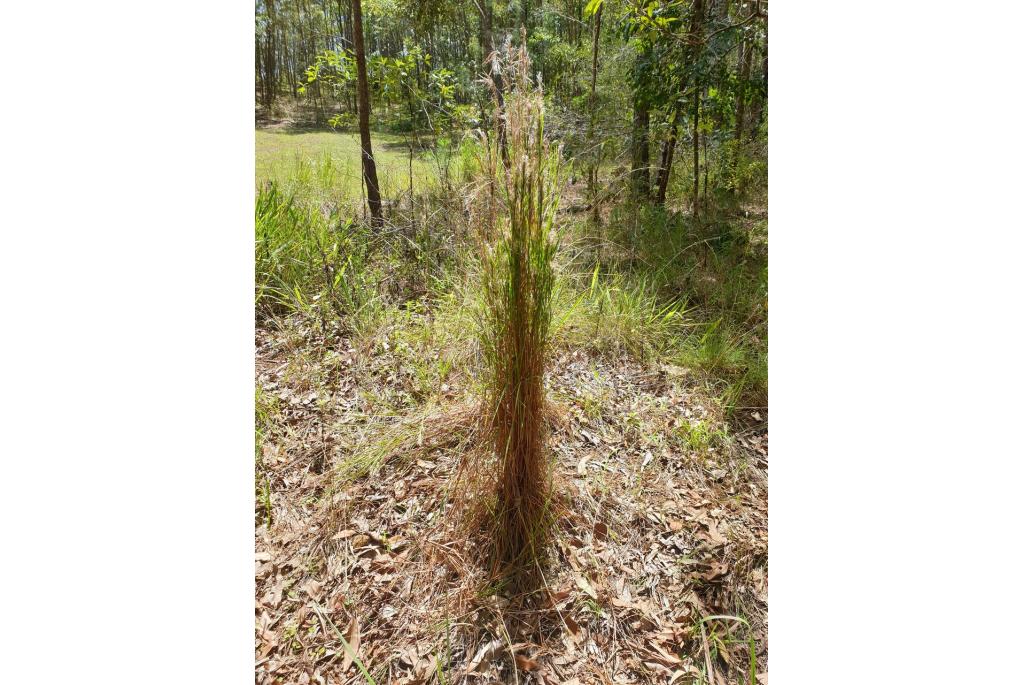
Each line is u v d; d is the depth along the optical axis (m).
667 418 2.18
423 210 2.98
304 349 2.43
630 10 3.20
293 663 1.40
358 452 1.96
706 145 3.72
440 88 3.19
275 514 1.79
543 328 1.56
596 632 1.47
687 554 1.68
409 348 2.35
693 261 3.11
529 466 1.59
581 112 3.58
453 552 1.63
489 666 1.39
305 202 3.04
